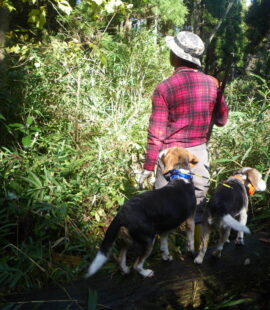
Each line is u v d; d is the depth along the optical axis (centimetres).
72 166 369
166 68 695
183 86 284
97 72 553
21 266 279
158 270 267
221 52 1383
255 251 294
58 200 330
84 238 328
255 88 618
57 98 468
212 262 280
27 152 386
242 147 452
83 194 368
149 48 693
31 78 465
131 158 444
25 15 783
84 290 242
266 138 466
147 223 242
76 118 445
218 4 1397
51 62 502
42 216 315
